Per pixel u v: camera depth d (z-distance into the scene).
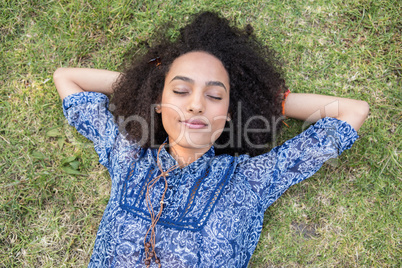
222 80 1.57
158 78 1.74
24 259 2.18
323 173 2.21
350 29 2.28
